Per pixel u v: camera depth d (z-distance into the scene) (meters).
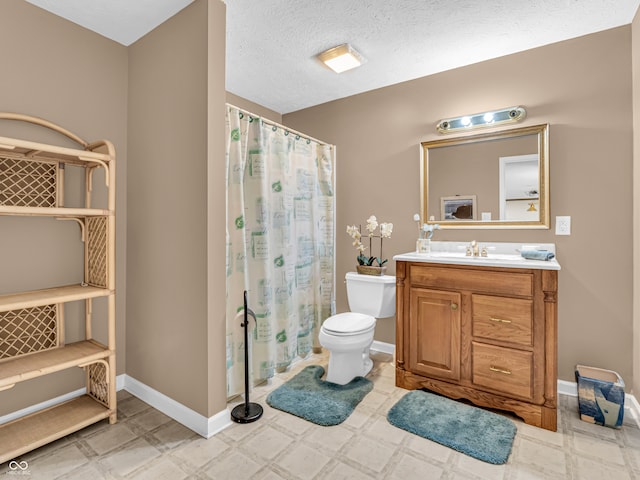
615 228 2.05
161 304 2.00
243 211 2.15
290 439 1.71
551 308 1.77
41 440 1.58
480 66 2.48
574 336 2.17
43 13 1.89
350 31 2.10
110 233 1.84
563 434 1.75
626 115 2.02
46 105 1.91
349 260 3.15
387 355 2.89
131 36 2.16
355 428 1.81
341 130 3.16
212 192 1.77
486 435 1.72
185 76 1.85
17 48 1.79
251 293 2.33
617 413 1.78
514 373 1.87
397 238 2.87
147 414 1.95
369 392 2.21
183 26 1.87
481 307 1.96
